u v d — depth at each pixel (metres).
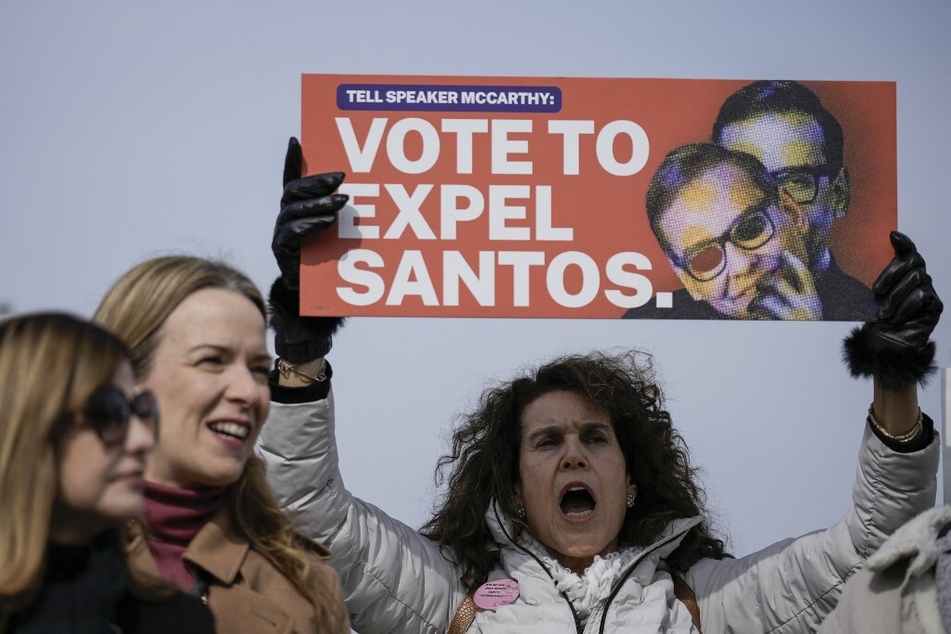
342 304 4.70
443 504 6.02
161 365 3.56
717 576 5.61
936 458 5.06
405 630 5.32
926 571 4.06
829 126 4.87
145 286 3.63
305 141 4.79
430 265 4.74
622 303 4.77
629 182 4.82
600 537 5.48
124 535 3.33
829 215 4.84
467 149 4.79
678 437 6.15
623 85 4.84
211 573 3.54
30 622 2.60
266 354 3.72
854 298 4.84
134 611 2.93
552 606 5.24
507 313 4.75
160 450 3.55
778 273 4.81
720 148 4.84
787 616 5.29
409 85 4.80
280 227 4.70
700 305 4.79
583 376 5.70
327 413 4.90
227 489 3.76
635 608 5.26
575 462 5.52
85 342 2.68
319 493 4.96
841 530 5.18
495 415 5.79
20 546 2.54
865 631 4.10
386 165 4.78
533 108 4.82
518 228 4.77
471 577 5.52
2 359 2.63
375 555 5.21
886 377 4.93
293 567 3.71
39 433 2.59
